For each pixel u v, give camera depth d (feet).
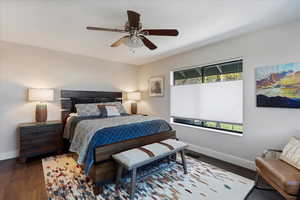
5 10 6.08
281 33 7.22
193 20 6.97
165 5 5.85
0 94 9.33
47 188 6.36
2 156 9.34
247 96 8.38
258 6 5.90
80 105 11.28
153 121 9.16
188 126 11.47
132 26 6.04
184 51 11.56
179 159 9.50
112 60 14.39
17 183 6.72
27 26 7.50
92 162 6.23
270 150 6.76
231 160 9.02
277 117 7.37
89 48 10.92
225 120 9.52
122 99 15.42
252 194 6.07
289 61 6.98
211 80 10.64
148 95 15.25
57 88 11.46
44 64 10.87
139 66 16.44
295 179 4.74
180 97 12.25
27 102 10.21
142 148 6.84
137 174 7.20
